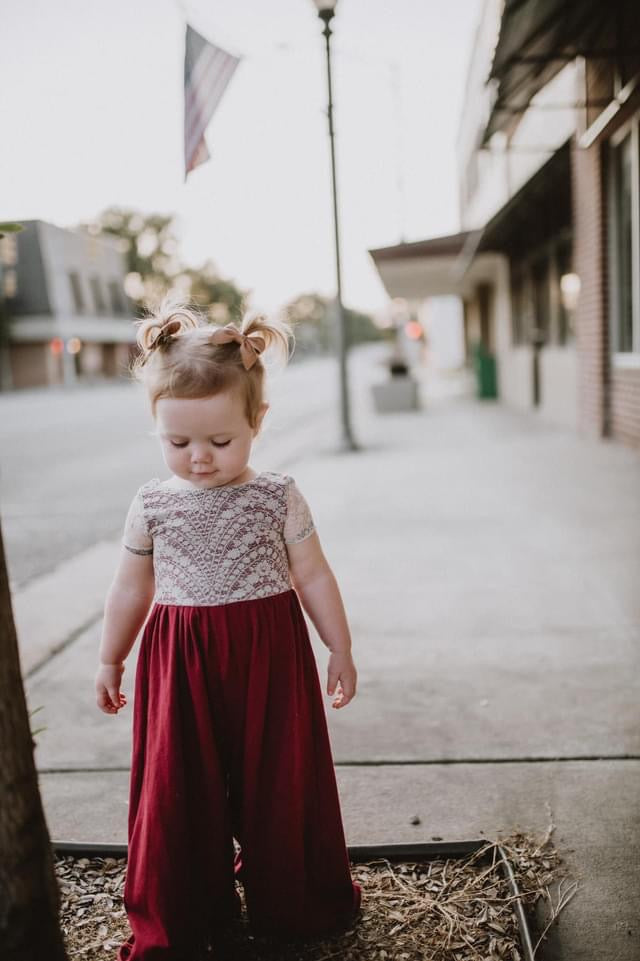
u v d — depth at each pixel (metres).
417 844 2.22
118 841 2.36
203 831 1.80
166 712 1.76
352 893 1.98
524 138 14.55
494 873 2.13
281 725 1.82
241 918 2.01
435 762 2.74
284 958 1.88
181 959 1.77
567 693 3.24
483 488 7.60
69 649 4.06
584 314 10.02
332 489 8.08
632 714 3.03
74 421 20.33
